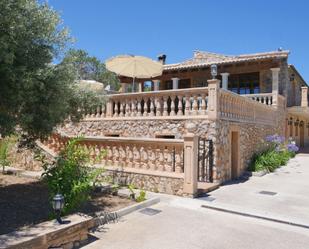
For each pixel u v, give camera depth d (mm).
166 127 11766
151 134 12219
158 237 5789
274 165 14805
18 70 5648
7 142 11562
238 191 9805
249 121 14031
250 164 13828
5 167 12617
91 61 41281
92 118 14172
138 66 15609
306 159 19594
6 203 7480
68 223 5270
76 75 8039
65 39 6906
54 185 6273
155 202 8234
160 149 9398
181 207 7883
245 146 13398
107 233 5977
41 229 4922
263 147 16516
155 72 15938
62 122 8070
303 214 7340
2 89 5805
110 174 10047
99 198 8336
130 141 9781
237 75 22016
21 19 5676
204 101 10953
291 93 25438
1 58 5285
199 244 5484
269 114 17984
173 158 9188
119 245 5383
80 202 6543
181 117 11328
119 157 10172
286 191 9953
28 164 12039
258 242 5648
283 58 18547
